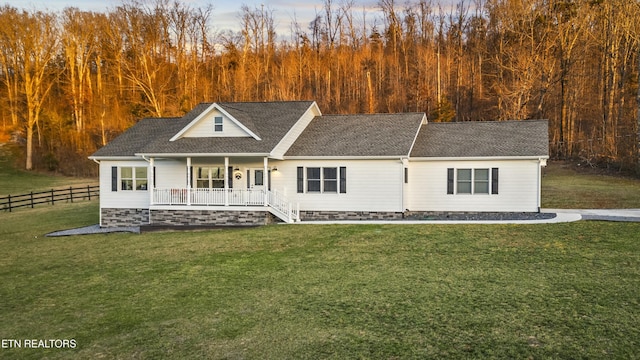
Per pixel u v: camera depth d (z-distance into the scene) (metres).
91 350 8.84
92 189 44.59
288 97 56.09
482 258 13.63
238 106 27.59
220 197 22.47
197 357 8.31
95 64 64.69
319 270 13.27
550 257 13.40
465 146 23.52
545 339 8.30
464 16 62.44
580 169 37.00
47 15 57.69
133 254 16.78
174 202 22.89
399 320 9.41
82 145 56.25
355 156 22.59
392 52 65.19
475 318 9.32
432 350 8.10
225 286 12.28
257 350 8.45
